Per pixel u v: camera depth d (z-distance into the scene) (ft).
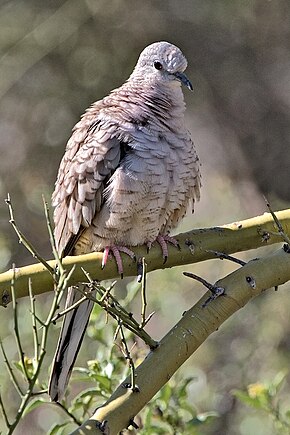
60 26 46.78
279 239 22.06
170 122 25.61
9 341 38.14
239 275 19.81
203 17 48.39
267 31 49.01
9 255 43.52
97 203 25.08
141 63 27.20
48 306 41.81
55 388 23.06
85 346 39.04
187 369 41.60
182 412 26.96
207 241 22.00
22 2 47.21
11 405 37.01
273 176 49.26
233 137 49.93
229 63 49.44
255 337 43.32
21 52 46.85
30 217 46.60
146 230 25.14
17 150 48.39
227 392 41.93
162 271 43.01
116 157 24.90
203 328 18.89
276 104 49.73
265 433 37.93
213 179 49.32
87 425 16.84
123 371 25.71
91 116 26.20
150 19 48.26
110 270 21.72
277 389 28.02
